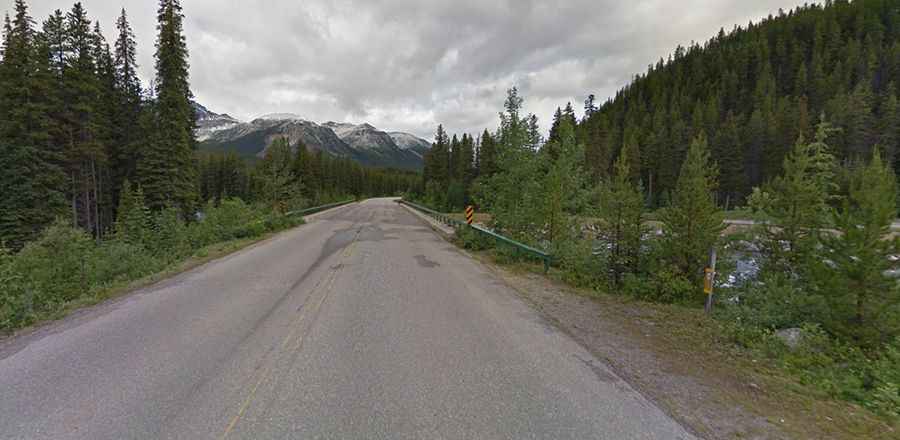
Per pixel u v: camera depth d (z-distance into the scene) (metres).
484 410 3.52
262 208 25.50
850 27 103.44
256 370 4.34
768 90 83.44
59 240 11.37
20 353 4.88
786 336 6.25
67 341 5.30
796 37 107.75
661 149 67.56
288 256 13.05
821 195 12.20
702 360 4.91
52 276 9.95
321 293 8.04
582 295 8.48
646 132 79.88
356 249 14.72
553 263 11.48
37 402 3.62
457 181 60.25
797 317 7.20
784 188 12.48
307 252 13.97
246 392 3.82
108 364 4.51
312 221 28.56
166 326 5.95
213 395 3.76
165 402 3.62
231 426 3.22
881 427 3.37
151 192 27.23
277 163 32.62
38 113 23.88
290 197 32.78
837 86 72.75
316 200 47.59
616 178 9.84
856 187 7.94
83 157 26.94
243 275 9.96
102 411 3.46
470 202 55.84
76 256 10.88
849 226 7.38
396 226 25.22
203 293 8.09
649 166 68.12
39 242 11.68
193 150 31.47
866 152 53.97
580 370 4.46
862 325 6.56
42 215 23.17
